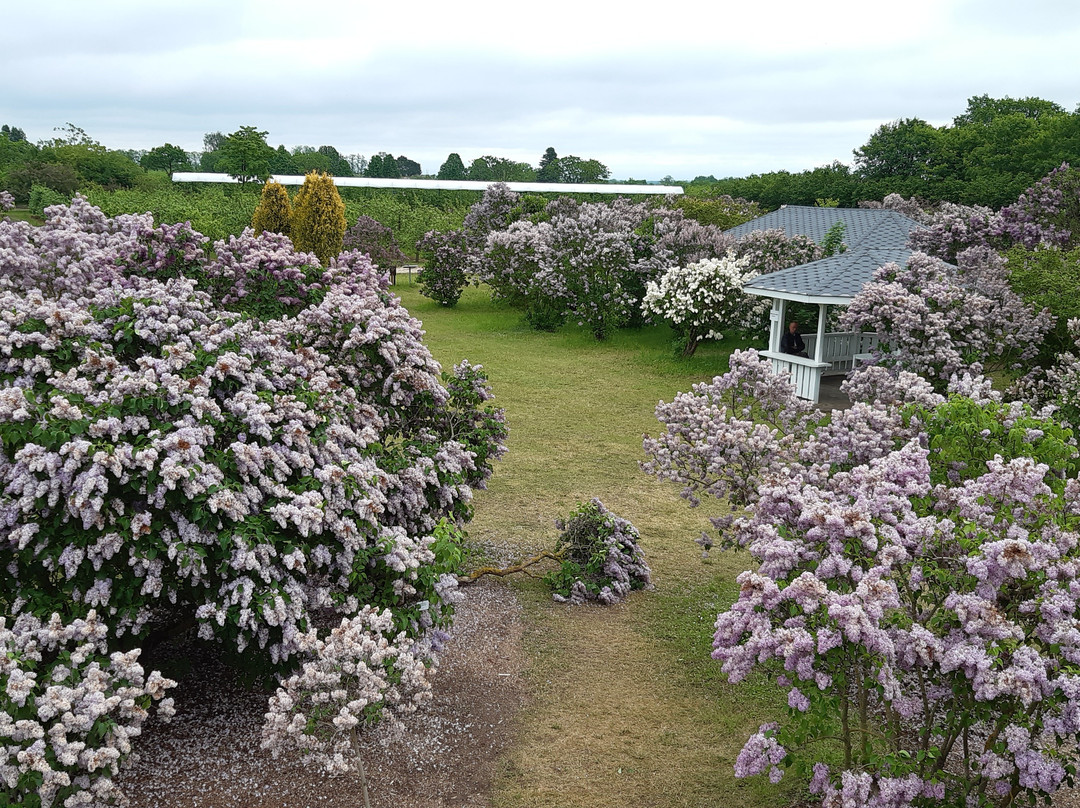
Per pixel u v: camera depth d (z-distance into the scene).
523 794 4.86
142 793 4.66
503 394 15.02
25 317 5.35
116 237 7.52
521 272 22.66
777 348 16.09
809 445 6.59
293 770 4.93
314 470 5.12
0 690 3.76
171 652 5.99
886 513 4.48
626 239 21.52
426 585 5.30
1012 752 3.87
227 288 7.36
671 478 7.29
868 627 3.70
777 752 4.09
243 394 5.17
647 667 6.31
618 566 7.49
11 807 3.62
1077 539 4.22
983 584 3.98
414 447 6.62
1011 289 13.02
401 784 4.90
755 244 20.28
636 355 18.81
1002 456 5.31
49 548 4.45
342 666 4.34
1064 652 3.75
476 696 5.86
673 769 5.12
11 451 4.57
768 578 4.15
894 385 8.69
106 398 4.79
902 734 5.12
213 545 4.65
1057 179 20.09
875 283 12.81
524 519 9.23
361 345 6.43
